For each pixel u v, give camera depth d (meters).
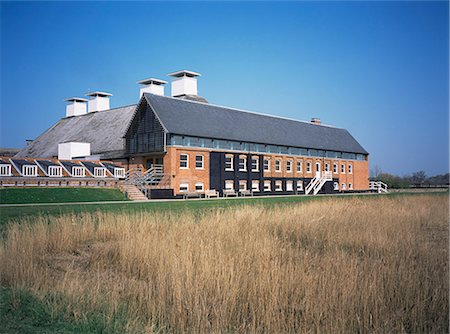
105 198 35.28
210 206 26.61
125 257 11.78
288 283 8.66
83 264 12.37
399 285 8.69
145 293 8.83
